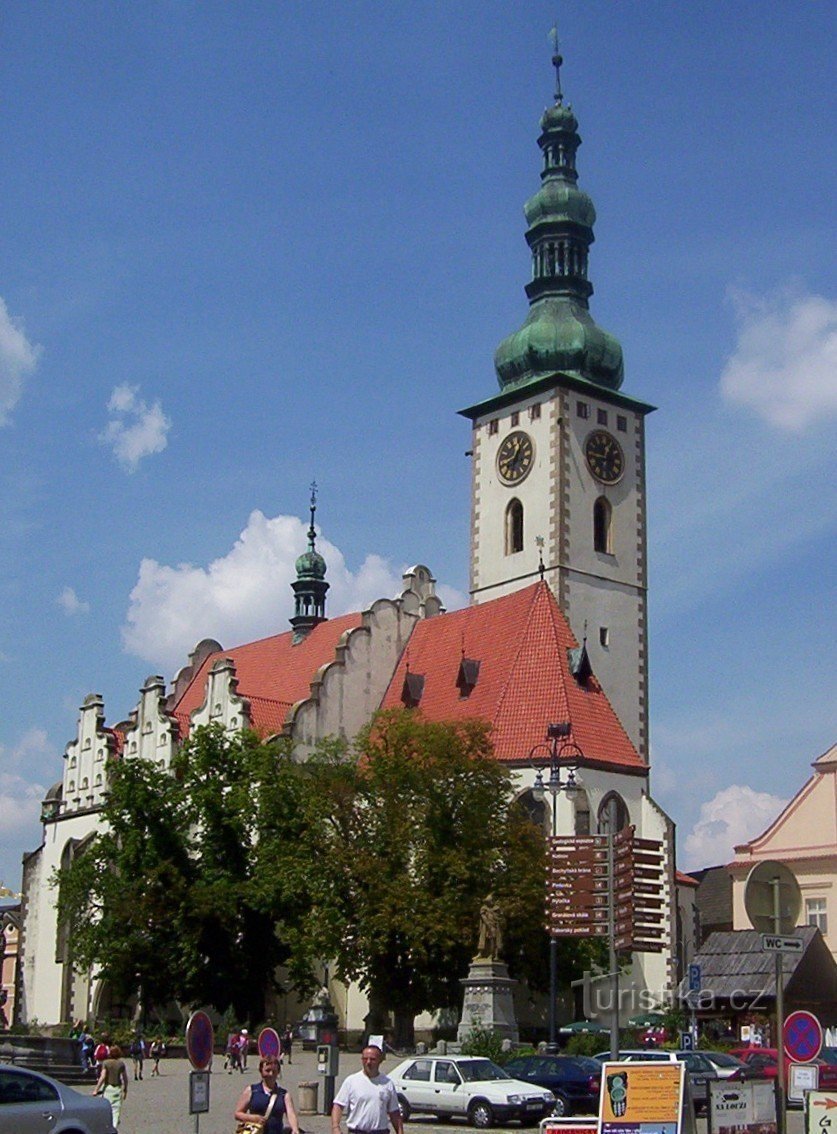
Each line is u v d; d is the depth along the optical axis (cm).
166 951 8406
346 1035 8406
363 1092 2294
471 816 7450
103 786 10562
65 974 10156
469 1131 4466
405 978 7525
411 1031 7538
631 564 10356
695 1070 4881
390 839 7475
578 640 9900
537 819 8238
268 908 8125
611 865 4581
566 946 7431
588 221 10819
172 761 8912
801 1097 2820
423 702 9444
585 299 10769
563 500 10050
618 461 10456
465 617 9738
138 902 8388
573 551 10031
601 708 8750
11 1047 6350
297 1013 8831
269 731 9625
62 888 8919
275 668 10825
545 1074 4919
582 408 10325
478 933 7169
